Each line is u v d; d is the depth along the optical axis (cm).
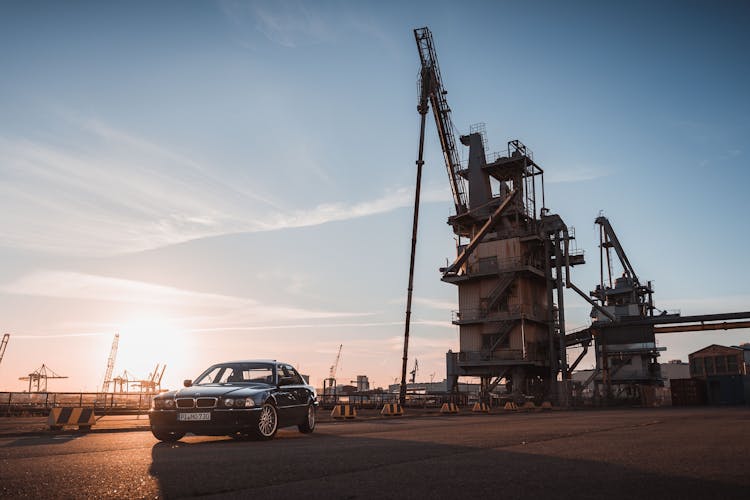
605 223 6862
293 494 394
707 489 399
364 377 8731
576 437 905
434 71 5662
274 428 1016
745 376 6044
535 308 5619
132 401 2950
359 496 384
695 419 1628
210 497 386
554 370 5359
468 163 6112
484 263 5628
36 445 878
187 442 962
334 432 1266
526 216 5666
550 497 374
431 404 4716
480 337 5538
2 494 399
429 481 446
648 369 5847
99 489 420
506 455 633
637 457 599
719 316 5322
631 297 6575
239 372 1110
